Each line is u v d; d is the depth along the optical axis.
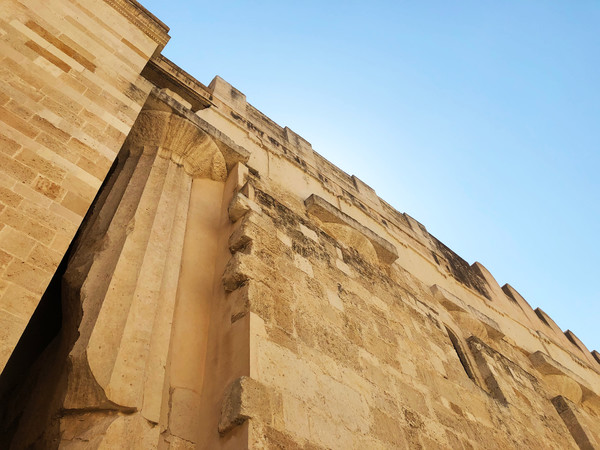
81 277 5.08
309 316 6.44
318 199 9.68
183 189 7.08
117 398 4.08
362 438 5.52
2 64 5.21
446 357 8.88
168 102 7.29
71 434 3.97
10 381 5.55
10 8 5.89
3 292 3.65
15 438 4.62
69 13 6.66
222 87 11.49
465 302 13.41
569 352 16.05
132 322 4.69
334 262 8.21
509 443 8.20
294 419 4.89
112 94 6.18
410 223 15.00
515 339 13.87
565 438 10.27
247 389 4.66
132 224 5.68
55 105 5.34
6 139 4.58
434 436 6.68
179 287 6.03
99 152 5.28
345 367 6.25
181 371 5.19
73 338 4.57
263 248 6.71
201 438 4.68
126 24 7.51
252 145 10.44
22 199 4.27
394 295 9.14
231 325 5.57
